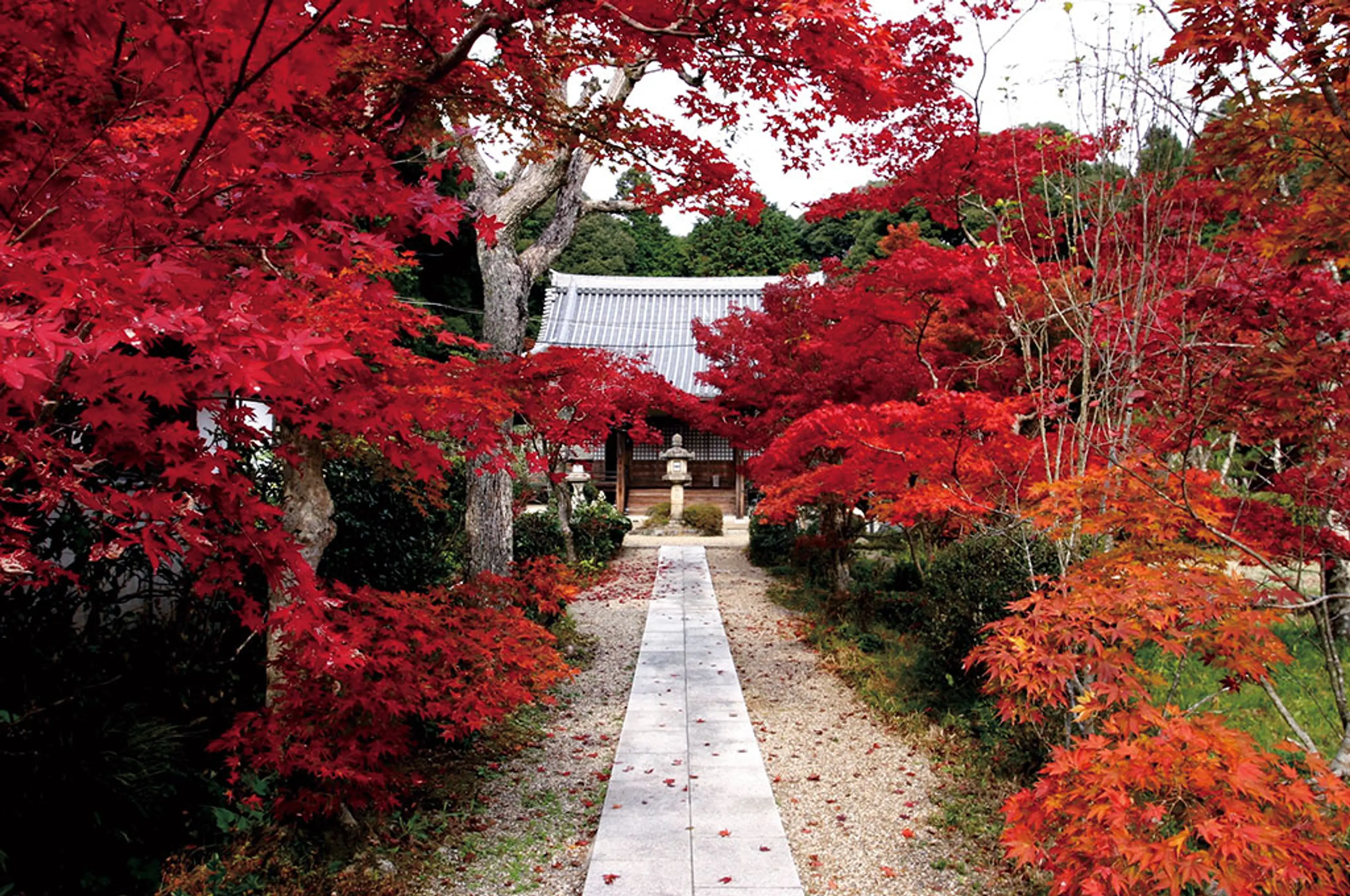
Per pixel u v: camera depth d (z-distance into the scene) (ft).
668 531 64.08
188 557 8.79
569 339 74.33
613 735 19.58
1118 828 7.64
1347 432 11.44
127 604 17.35
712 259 103.91
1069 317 17.70
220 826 12.25
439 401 11.23
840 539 33.91
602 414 26.63
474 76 12.63
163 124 8.67
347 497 18.42
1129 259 16.35
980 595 18.67
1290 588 9.95
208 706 14.28
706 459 74.59
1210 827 7.20
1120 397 15.08
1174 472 12.13
